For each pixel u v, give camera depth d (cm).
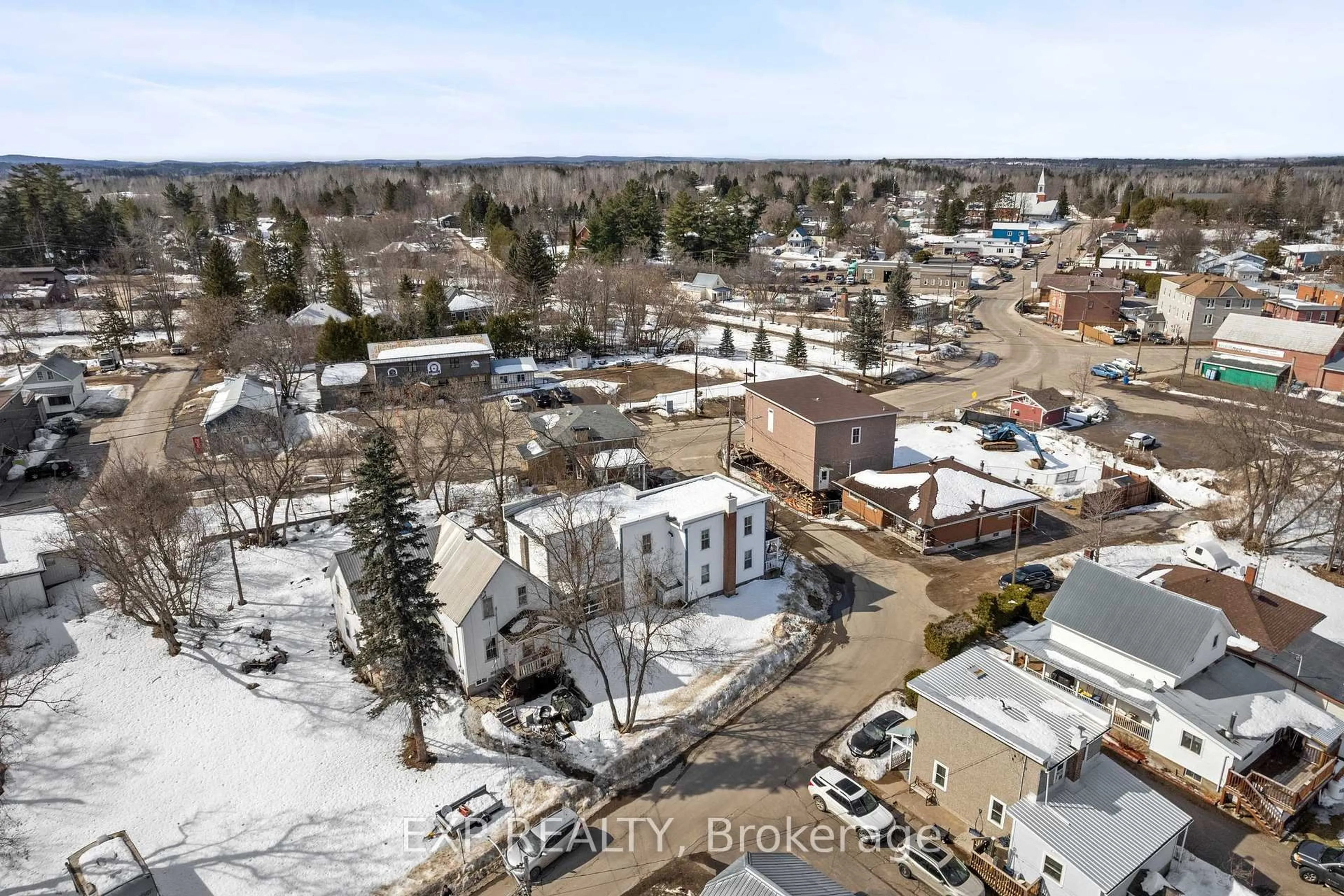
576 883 2669
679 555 4197
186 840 2898
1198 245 14662
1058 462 6400
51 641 4038
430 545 3991
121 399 8031
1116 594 3381
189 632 4112
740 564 4472
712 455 6606
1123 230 18788
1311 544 4909
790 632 4066
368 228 15900
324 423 7181
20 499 5703
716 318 12044
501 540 4675
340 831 2928
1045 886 2542
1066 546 4994
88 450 6656
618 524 4000
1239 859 2688
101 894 2441
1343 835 2791
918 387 8619
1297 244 16950
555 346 9794
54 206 13938
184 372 8981
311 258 14250
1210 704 3048
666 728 3372
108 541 3916
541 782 3092
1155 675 3147
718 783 3122
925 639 4019
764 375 8881
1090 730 2741
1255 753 2961
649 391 8431
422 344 8325
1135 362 9300
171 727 3472
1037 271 15750
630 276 10681
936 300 12888
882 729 3322
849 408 5703
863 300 8956
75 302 11969
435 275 11756
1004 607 4084
